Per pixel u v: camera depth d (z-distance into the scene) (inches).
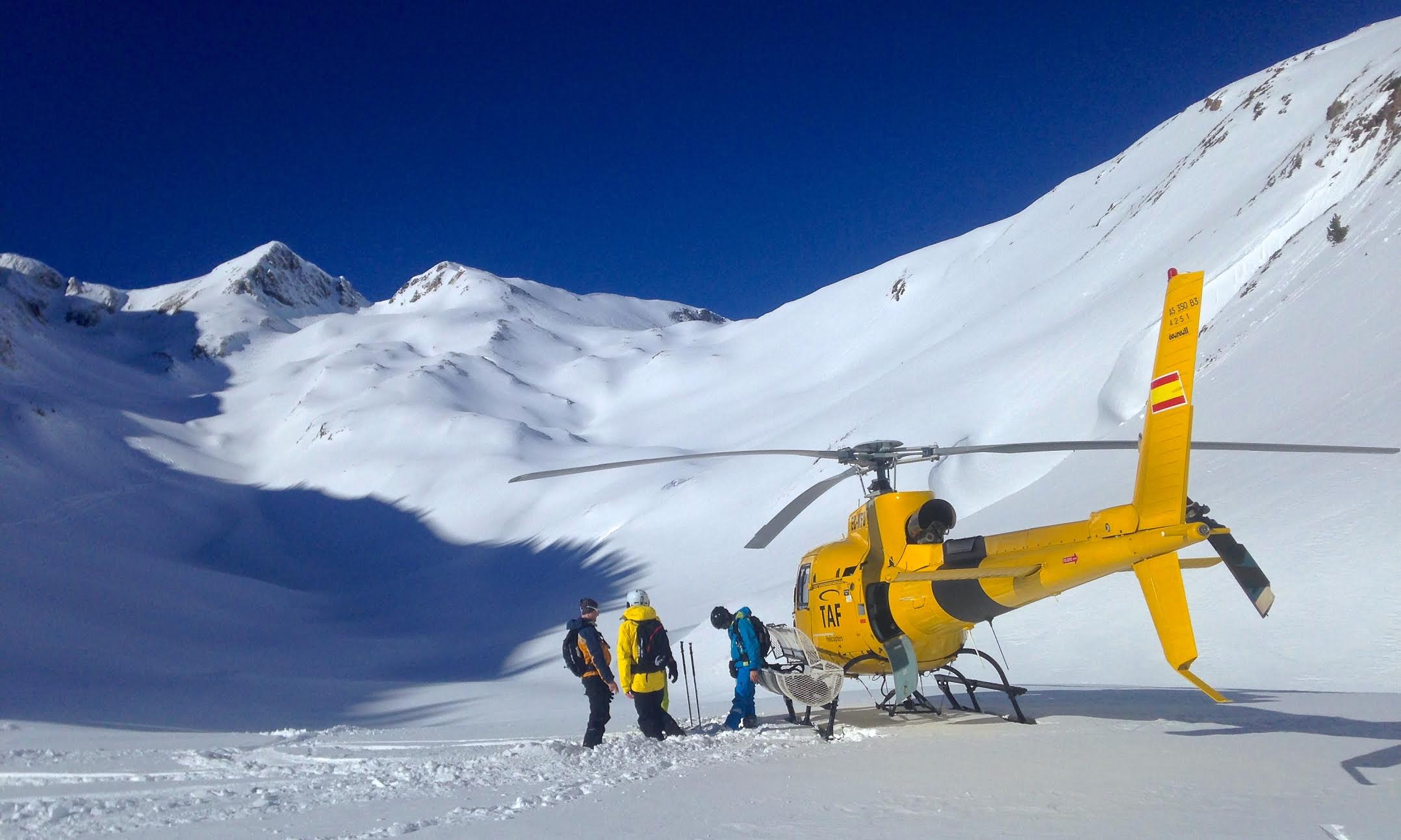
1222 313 1937.7
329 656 2466.8
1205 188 3533.5
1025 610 900.6
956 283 5565.9
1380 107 2348.7
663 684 361.1
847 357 5718.5
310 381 7559.1
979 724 343.0
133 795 271.4
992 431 2573.8
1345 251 1593.3
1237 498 946.7
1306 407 1181.7
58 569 2723.9
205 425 6948.8
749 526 2928.2
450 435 5477.4
